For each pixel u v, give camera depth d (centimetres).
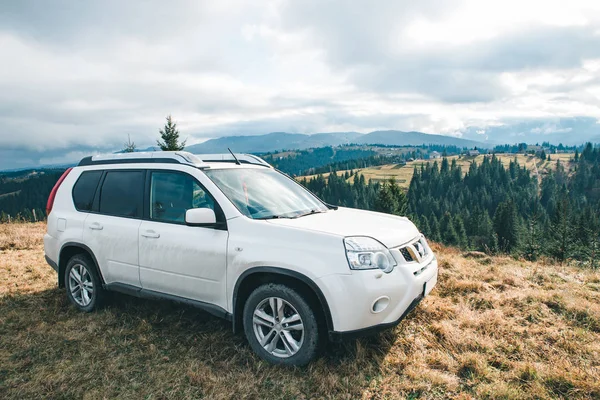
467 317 417
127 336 396
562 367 314
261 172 459
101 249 441
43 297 521
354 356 338
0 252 809
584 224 6203
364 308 299
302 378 309
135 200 427
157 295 400
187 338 385
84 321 436
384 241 330
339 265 303
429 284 357
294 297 315
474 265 695
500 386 287
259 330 343
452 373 314
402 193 5462
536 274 607
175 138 2981
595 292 511
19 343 385
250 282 352
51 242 497
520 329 389
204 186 381
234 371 323
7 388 309
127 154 459
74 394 300
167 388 303
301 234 324
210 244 359
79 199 479
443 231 8631
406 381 303
